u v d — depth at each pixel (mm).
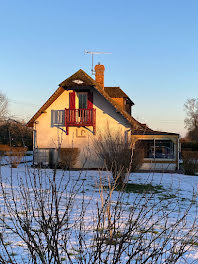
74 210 6816
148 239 4961
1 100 47344
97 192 10445
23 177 12477
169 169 20234
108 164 12398
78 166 19766
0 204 7184
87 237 4781
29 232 2334
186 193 11414
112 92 23062
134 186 12500
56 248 2264
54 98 20484
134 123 19016
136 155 12914
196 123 65938
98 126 20062
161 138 20219
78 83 19500
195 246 4820
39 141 20703
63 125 20516
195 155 18859
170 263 2658
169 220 6656
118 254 2379
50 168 17266
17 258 3908
